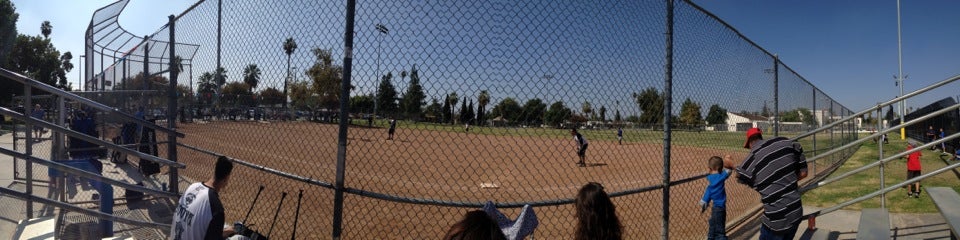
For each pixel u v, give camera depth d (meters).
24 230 4.67
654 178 10.19
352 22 3.26
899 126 5.48
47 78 50.12
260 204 6.75
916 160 8.53
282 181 8.01
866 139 5.72
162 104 9.13
